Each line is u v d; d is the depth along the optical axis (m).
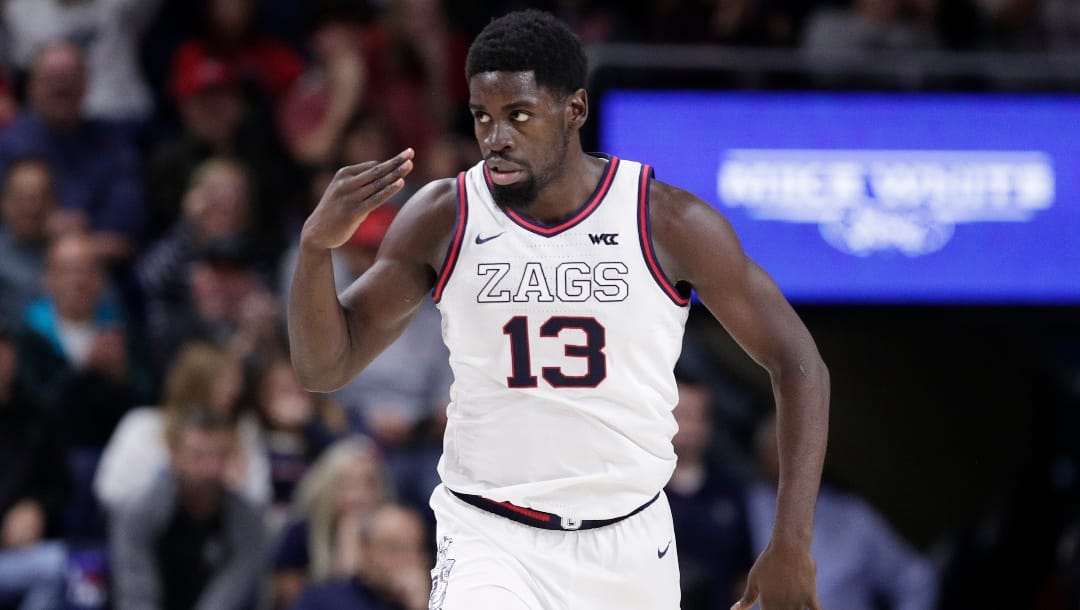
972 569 27.23
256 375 25.19
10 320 25.98
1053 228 24.42
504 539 11.61
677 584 12.11
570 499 11.58
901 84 24.12
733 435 29.39
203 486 22.42
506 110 10.98
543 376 11.40
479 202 11.55
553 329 11.34
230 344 25.89
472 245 11.46
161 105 33.81
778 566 11.09
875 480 29.11
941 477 29.16
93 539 23.62
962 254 24.34
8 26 32.91
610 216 11.41
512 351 11.40
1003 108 24.27
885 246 24.20
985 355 29.17
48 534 24.06
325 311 11.44
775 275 24.14
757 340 11.59
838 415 29.39
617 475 11.55
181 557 22.47
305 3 35.19
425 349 27.30
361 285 11.88
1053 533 27.75
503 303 11.38
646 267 11.39
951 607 27.03
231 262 26.92
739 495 23.84
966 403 29.28
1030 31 31.80
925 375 29.42
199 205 28.03
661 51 23.83
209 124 30.48
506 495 11.57
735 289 11.52
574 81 11.20
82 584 22.41
